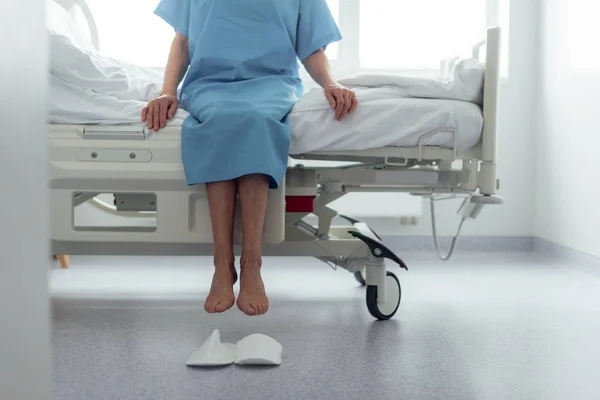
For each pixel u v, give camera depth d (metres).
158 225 1.62
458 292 2.14
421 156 1.69
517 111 3.22
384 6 3.31
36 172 0.47
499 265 2.77
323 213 1.83
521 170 3.23
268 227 1.61
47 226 0.50
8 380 0.43
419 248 3.17
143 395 1.11
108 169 1.59
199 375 1.22
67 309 1.85
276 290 2.17
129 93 1.73
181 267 2.73
